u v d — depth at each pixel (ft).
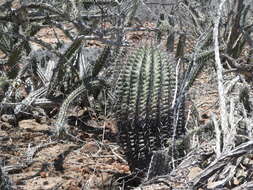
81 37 13.50
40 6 13.51
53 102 13.92
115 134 12.97
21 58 14.97
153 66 10.27
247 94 11.69
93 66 14.35
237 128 11.12
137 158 10.62
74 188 10.48
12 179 10.61
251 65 13.66
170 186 9.45
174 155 10.57
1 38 14.99
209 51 12.39
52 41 19.66
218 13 11.84
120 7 15.20
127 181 10.50
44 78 14.51
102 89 13.48
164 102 10.42
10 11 13.57
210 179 9.89
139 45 10.52
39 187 10.53
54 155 11.93
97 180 10.82
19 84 14.24
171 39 14.85
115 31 14.39
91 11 14.92
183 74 12.25
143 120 10.40
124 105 10.40
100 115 14.25
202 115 13.65
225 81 13.78
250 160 10.61
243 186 9.34
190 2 17.85
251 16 20.27
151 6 20.13
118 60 11.73
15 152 12.09
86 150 12.29
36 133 13.03
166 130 10.59
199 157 10.21
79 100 14.39
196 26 17.11
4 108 13.94
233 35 17.66
